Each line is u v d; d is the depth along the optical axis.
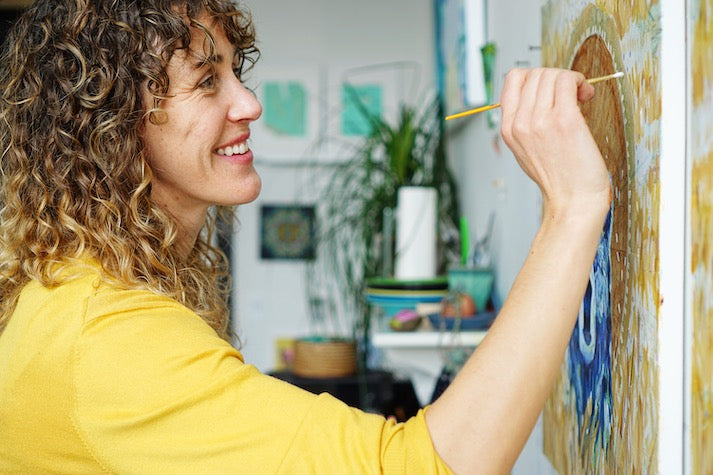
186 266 1.01
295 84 3.08
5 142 0.90
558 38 1.05
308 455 0.65
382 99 3.07
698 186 0.62
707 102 0.59
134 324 0.72
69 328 0.73
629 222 0.76
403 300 1.86
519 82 0.74
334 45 3.09
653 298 0.67
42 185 0.84
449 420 0.65
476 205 2.12
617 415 0.80
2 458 0.76
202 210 0.96
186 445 0.67
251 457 0.66
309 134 3.09
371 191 2.57
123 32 0.83
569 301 0.66
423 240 2.03
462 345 1.67
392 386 2.24
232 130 0.89
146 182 0.85
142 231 0.84
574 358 0.99
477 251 1.93
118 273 0.80
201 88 0.85
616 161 0.80
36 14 0.88
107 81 0.83
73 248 0.82
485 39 1.86
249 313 3.16
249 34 0.98
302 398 0.68
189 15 0.85
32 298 0.80
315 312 3.07
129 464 0.69
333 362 2.22
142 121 0.85
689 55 0.63
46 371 0.73
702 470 0.61
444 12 2.53
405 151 2.39
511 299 0.68
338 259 3.01
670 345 0.66
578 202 0.68
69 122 0.85
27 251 0.84
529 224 1.36
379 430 0.66
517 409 0.64
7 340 0.80
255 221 3.14
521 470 1.44
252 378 0.70
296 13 3.09
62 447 0.73
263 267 3.16
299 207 3.13
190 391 0.68
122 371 0.70
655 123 0.67
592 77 0.89
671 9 0.65
